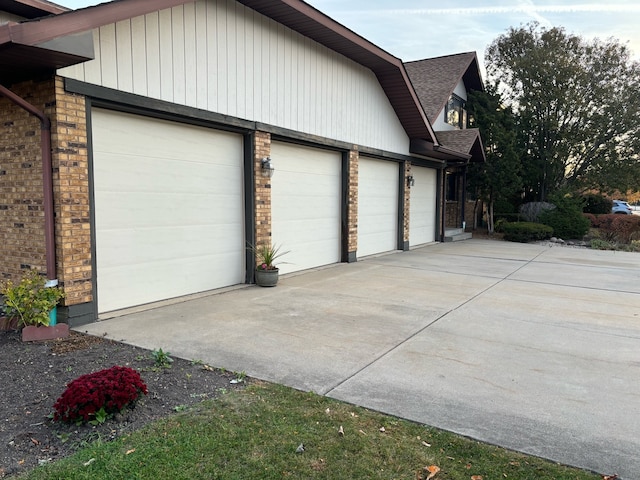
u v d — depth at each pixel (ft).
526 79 66.85
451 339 16.53
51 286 16.49
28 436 9.32
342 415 10.54
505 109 63.62
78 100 16.97
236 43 23.80
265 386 12.10
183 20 20.88
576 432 10.00
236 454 8.83
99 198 18.75
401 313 20.08
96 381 10.14
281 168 28.84
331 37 29.19
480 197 62.18
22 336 15.39
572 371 13.64
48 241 16.56
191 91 21.45
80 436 9.35
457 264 35.22
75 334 16.29
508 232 55.06
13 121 17.49
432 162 48.98
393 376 13.00
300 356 14.48
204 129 23.29
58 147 16.40
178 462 8.50
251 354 14.58
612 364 14.26
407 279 28.45
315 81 30.17
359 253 37.96
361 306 21.25
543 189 68.74
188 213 22.76
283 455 8.84
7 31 13.47
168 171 21.62
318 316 19.38
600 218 62.54
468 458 8.92
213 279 24.45
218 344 15.51
